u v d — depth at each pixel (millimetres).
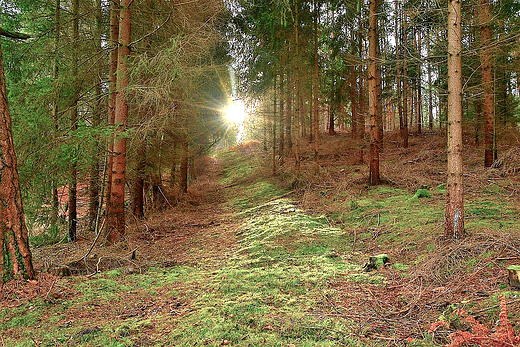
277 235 6859
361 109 16219
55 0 8336
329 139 22859
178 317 3457
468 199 7324
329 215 8273
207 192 17984
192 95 9523
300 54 13711
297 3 12656
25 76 7699
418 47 14148
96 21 8750
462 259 4148
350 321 3152
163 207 13430
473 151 13430
